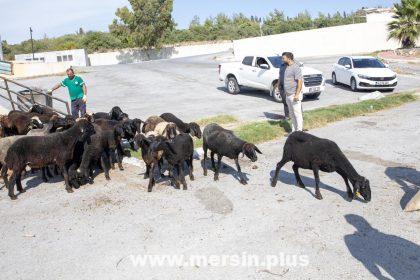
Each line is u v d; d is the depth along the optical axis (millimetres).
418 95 17094
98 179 8367
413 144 10000
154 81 24891
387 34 40281
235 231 5910
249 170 8664
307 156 6918
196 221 6273
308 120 12383
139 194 7465
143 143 7473
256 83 17938
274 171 8547
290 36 41188
